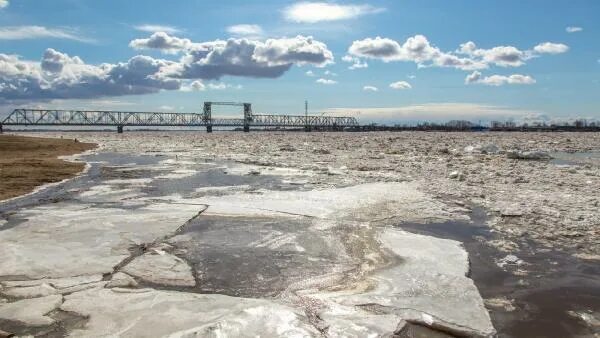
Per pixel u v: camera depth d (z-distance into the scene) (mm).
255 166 24141
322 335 5039
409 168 22328
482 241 9047
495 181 17391
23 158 30047
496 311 5844
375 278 6891
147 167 23984
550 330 5332
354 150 37375
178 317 5508
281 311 5633
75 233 9445
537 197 13570
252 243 8805
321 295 6242
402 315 5590
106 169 22938
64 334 5156
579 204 12375
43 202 13367
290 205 12508
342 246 8594
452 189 15195
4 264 7504
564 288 6594
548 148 41250
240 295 6332
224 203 12898
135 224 10250
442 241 8859
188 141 59875
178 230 9781
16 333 5195
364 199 13344
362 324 5305
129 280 6801
